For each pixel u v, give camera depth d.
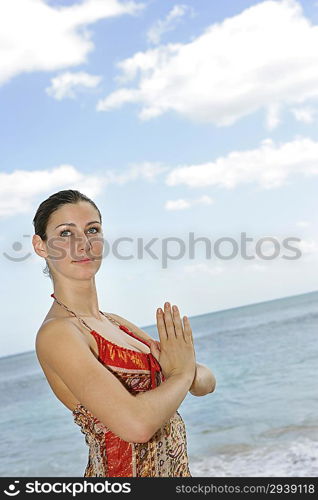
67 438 13.62
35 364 47.81
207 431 11.45
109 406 1.84
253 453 9.45
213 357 25.86
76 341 1.95
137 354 2.13
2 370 46.06
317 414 11.60
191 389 2.26
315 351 22.12
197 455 9.79
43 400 22.56
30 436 14.42
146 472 2.04
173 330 2.15
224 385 17.31
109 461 2.03
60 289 2.17
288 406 12.89
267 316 52.00
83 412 2.04
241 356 24.64
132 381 2.09
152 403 1.89
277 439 10.08
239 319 55.03
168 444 2.12
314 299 66.56
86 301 2.22
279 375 18.02
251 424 11.55
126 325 2.48
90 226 2.20
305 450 9.10
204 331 44.81
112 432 2.02
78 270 2.15
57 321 2.01
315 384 15.44
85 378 1.89
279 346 25.84
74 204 2.19
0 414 19.66
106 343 2.08
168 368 2.13
